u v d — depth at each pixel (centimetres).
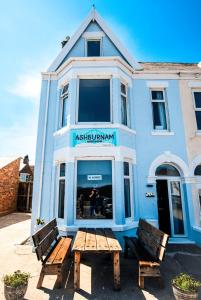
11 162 1823
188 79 945
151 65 1090
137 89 923
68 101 854
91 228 654
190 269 539
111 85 829
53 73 930
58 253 485
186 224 822
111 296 409
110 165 764
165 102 933
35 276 495
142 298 403
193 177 840
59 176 809
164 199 859
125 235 701
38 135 866
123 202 727
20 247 734
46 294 413
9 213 1781
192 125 897
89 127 772
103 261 588
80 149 753
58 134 835
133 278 486
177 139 875
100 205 735
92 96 835
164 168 882
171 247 718
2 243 789
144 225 607
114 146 756
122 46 954
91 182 752
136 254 495
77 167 764
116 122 781
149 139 869
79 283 436
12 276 376
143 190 816
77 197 741
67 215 707
